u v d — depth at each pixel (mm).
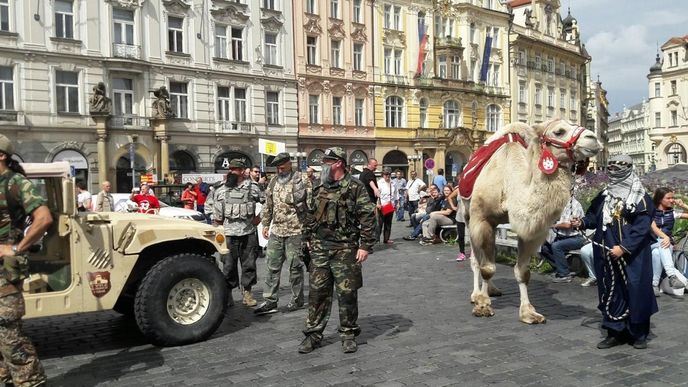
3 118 27203
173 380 5543
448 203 16328
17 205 4906
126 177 31375
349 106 42094
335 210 6223
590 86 88188
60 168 6184
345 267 6258
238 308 8758
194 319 6848
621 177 6137
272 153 20875
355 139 42250
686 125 85688
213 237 7051
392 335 6906
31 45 28031
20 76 27891
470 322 7457
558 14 63406
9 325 4883
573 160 6750
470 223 7793
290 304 8555
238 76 35719
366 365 5824
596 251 6297
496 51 53656
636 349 6168
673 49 87375
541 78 59844
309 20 39375
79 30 29625
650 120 91000
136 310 6531
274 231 8289
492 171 7520
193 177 29453
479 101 51750
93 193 30016
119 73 30859
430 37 47625
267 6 37469
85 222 6207
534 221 6906
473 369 5625
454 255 14078
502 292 9422
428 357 6027
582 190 15531
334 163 6215
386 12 44531
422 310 8203
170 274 6605
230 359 6168
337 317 7930
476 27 51688
